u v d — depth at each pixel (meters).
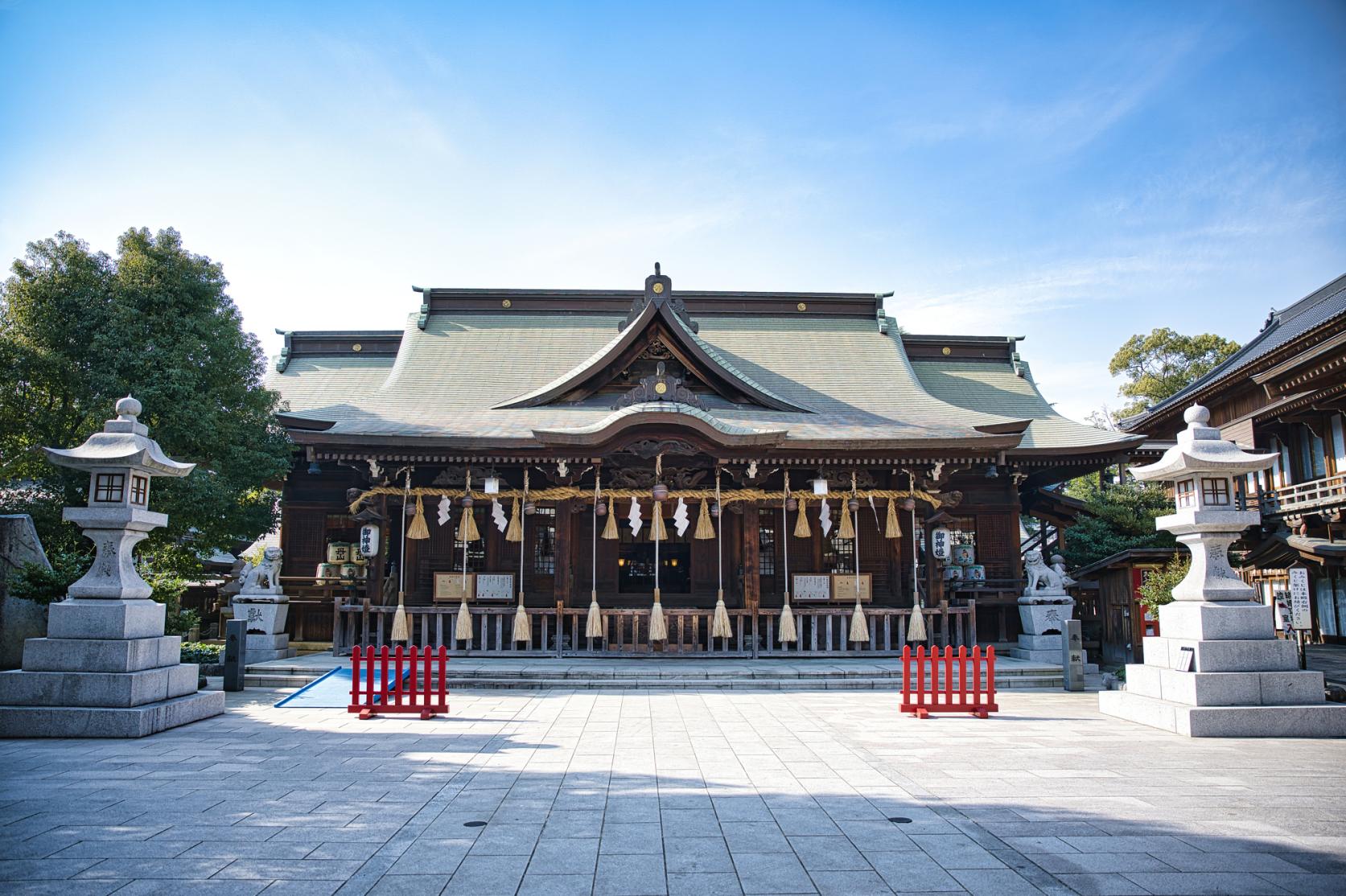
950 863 6.55
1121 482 34.09
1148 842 7.05
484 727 12.52
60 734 11.65
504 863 6.56
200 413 20.11
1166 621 13.23
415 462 21.12
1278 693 12.01
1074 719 13.28
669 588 23.34
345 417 22.45
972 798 8.45
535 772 9.60
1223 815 7.84
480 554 23.16
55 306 19.59
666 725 12.63
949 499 21.41
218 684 17.33
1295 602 14.48
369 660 13.55
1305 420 29.06
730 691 16.53
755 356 28.06
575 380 23.48
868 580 22.23
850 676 17.47
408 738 11.66
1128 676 13.79
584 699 15.40
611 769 9.76
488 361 27.05
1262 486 32.44
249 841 7.12
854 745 11.15
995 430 22.22
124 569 12.77
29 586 15.17
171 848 6.93
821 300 30.25
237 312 23.05
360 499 20.39
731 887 6.06
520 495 20.48
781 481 23.27
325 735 11.90
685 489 21.16
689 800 8.38
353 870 6.40
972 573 22.64
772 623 21.62
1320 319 29.34
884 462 21.28
